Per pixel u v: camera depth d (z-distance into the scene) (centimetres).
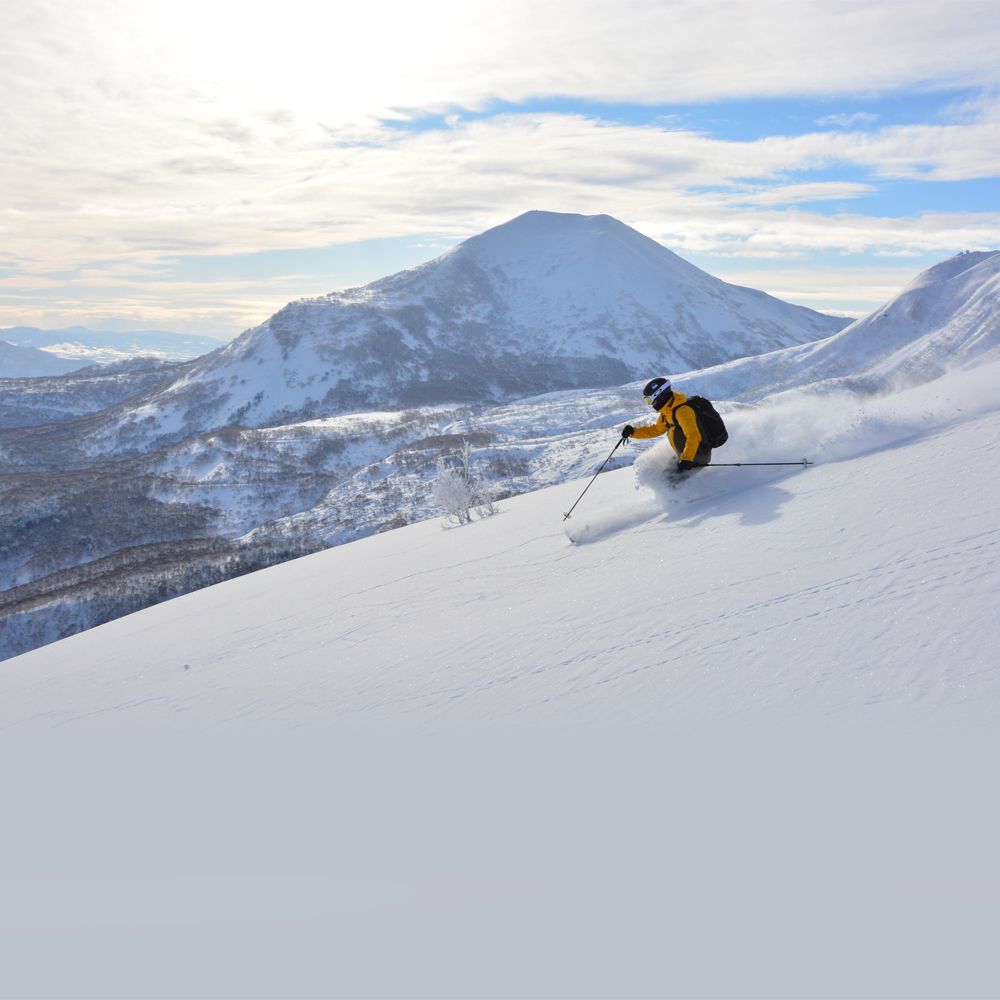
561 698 415
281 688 614
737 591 483
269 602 1083
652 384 777
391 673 561
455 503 1388
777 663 372
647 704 376
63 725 698
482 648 548
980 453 589
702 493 773
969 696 297
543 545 852
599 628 505
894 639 358
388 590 884
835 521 548
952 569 408
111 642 1162
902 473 606
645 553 654
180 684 738
